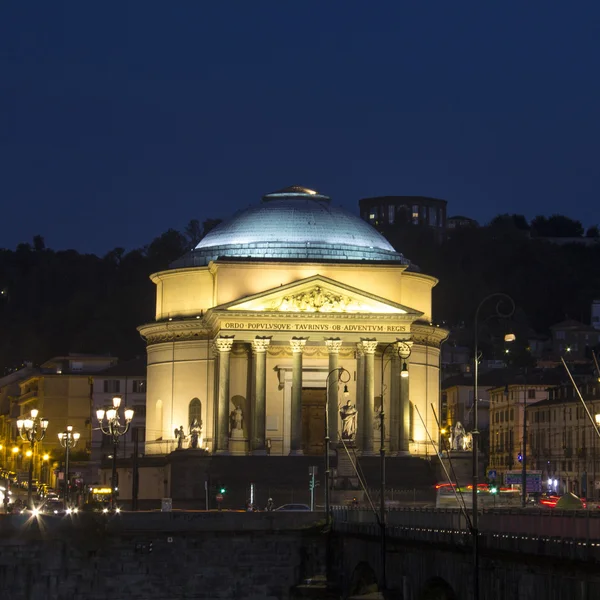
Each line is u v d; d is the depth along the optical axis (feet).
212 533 553.23
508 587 331.16
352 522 507.30
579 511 308.81
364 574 487.20
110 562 546.26
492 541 335.47
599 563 285.64
